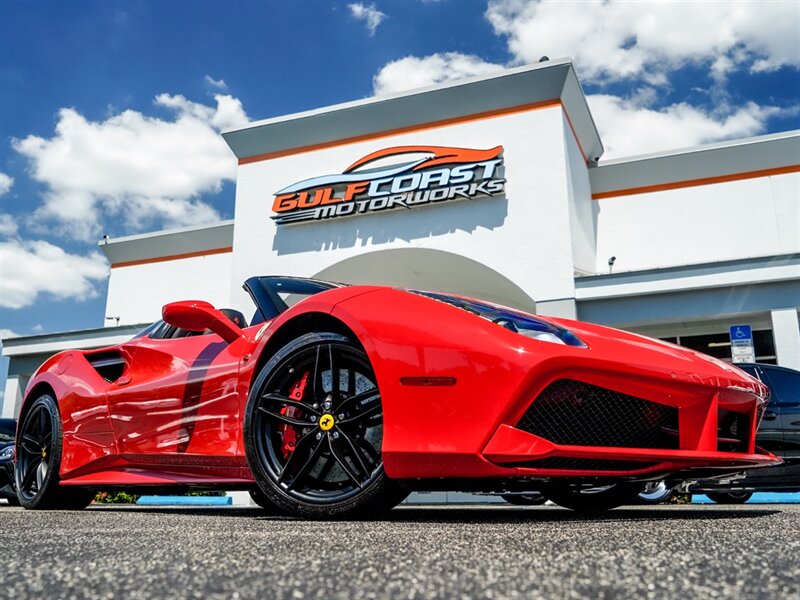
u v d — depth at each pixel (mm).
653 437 1678
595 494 2469
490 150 9797
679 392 1658
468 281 10727
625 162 10734
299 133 11164
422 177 10117
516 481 1643
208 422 2158
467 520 1701
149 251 13891
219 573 764
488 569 788
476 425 1553
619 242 10594
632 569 779
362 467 1726
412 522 1598
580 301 9125
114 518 1896
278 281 2475
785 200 9945
